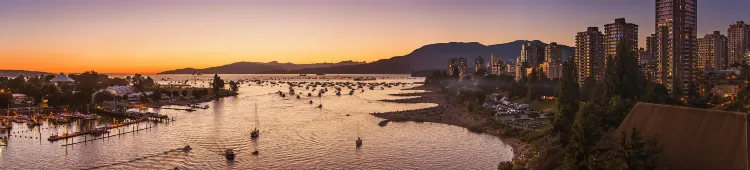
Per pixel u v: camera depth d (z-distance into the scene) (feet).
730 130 248.11
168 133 628.69
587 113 411.54
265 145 536.01
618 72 629.51
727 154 242.78
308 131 636.89
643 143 254.06
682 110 282.15
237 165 445.37
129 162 458.91
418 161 457.27
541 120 651.25
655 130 292.81
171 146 532.73
